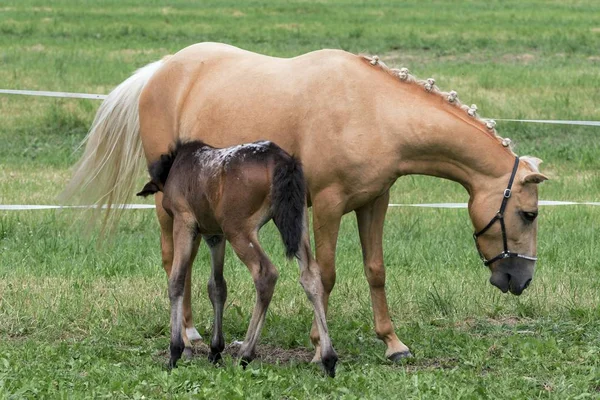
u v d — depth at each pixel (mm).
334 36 38625
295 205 8656
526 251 9680
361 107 9523
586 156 20156
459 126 9516
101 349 9891
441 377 8781
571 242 14414
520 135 22266
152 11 50719
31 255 13633
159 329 10984
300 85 9766
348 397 8086
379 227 10055
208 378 8633
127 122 11523
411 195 17766
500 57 34094
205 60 10758
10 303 11422
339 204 9594
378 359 9898
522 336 10500
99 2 56281
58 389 8430
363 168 9453
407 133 9477
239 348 9891
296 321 11016
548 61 33125
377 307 10039
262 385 8484
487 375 9023
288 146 9781
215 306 9641
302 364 9688
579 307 11367
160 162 9594
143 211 16672
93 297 11820
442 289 12156
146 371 8961
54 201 16719
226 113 10141
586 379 8750
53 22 43688
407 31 40375
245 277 12797
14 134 22172
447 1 58656
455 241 14688
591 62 32938
